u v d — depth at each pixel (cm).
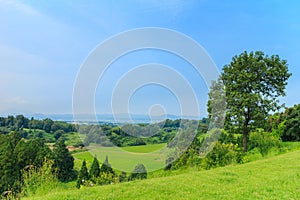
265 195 830
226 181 1063
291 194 829
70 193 934
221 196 838
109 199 841
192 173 1245
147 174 1194
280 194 830
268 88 2575
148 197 846
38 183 1127
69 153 1798
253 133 2445
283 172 1186
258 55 2573
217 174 1202
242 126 2472
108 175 1201
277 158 1636
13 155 2425
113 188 972
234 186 971
